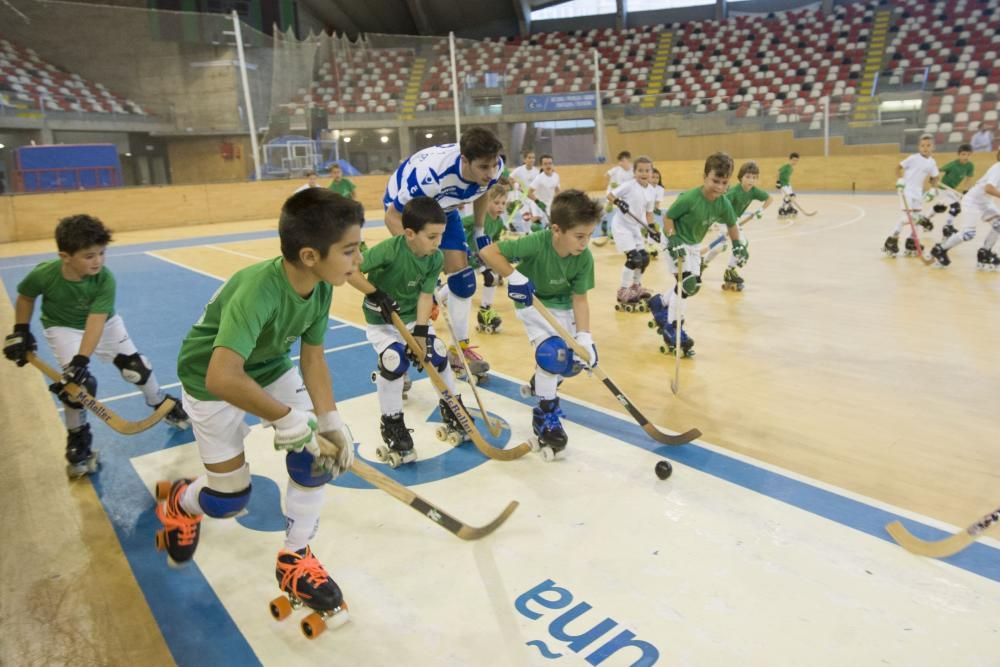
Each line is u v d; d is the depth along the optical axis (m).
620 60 30.12
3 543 2.94
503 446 3.78
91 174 16.69
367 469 2.39
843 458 3.50
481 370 4.79
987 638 2.21
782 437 3.77
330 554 2.79
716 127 23.36
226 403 2.34
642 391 4.56
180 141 19.98
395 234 4.39
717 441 3.74
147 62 19.41
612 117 24.78
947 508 2.99
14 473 3.62
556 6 33.06
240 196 17.61
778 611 2.35
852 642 2.20
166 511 2.53
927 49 25.78
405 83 20.75
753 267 9.28
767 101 25.81
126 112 19.34
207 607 2.49
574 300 3.75
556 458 3.58
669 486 3.24
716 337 5.84
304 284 2.19
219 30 19.27
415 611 2.42
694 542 2.77
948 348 5.32
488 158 3.94
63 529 3.05
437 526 2.98
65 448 3.94
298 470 2.30
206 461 2.39
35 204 14.92
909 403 4.23
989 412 4.05
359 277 3.29
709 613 2.35
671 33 30.34
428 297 3.62
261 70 19.75
